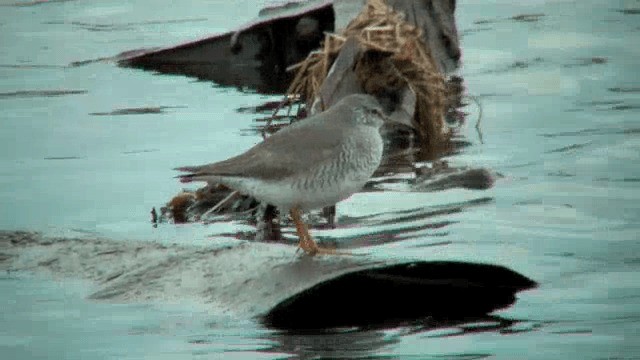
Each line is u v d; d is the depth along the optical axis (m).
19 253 12.80
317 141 11.91
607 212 14.34
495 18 25.75
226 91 21.03
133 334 11.02
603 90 20.08
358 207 14.73
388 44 18.11
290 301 11.10
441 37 21.62
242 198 14.85
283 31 22.59
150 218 14.64
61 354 10.73
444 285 11.48
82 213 14.88
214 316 11.21
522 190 15.23
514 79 21.02
